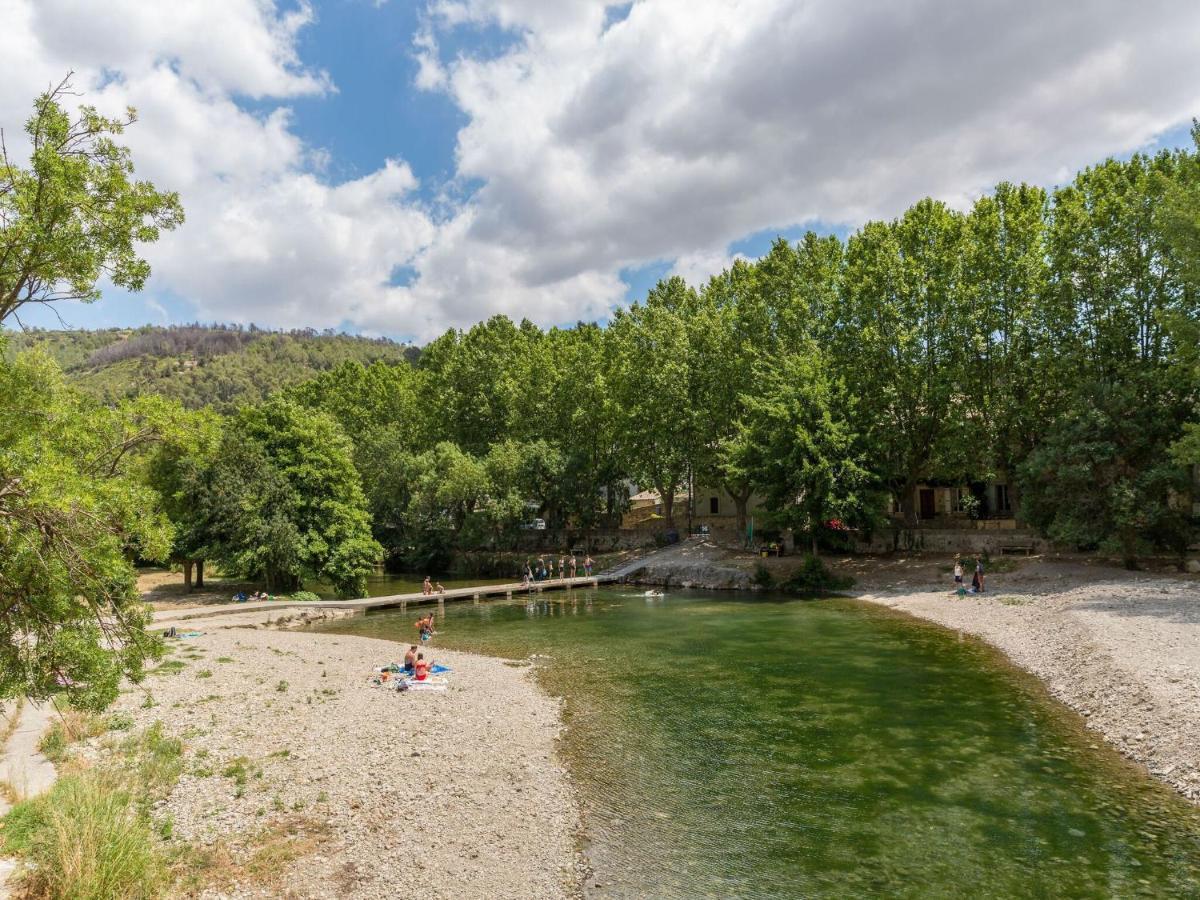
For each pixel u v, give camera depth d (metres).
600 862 11.83
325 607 41.59
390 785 14.65
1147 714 16.83
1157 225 32.62
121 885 9.90
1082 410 36.88
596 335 76.19
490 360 75.62
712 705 20.86
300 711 19.83
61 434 10.86
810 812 13.61
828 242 56.53
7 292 9.70
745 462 48.25
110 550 10.09
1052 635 26.22
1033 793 14.05
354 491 49.81
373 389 86.75
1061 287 40.81
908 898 10.62
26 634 9.81
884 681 22.89
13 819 10.95
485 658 28.22
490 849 12.15
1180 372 34.28
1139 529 35.66
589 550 67.25
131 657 10.63
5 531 9.07
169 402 11.88
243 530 43.84
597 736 18.22
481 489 62.06
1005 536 45.72
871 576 45.34
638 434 58.88
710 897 10.77
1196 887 10.64
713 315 59.06
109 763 15.09
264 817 13.05
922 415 47.66
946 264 45.19
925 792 14.33
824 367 47.25
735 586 47.94
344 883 10.88
